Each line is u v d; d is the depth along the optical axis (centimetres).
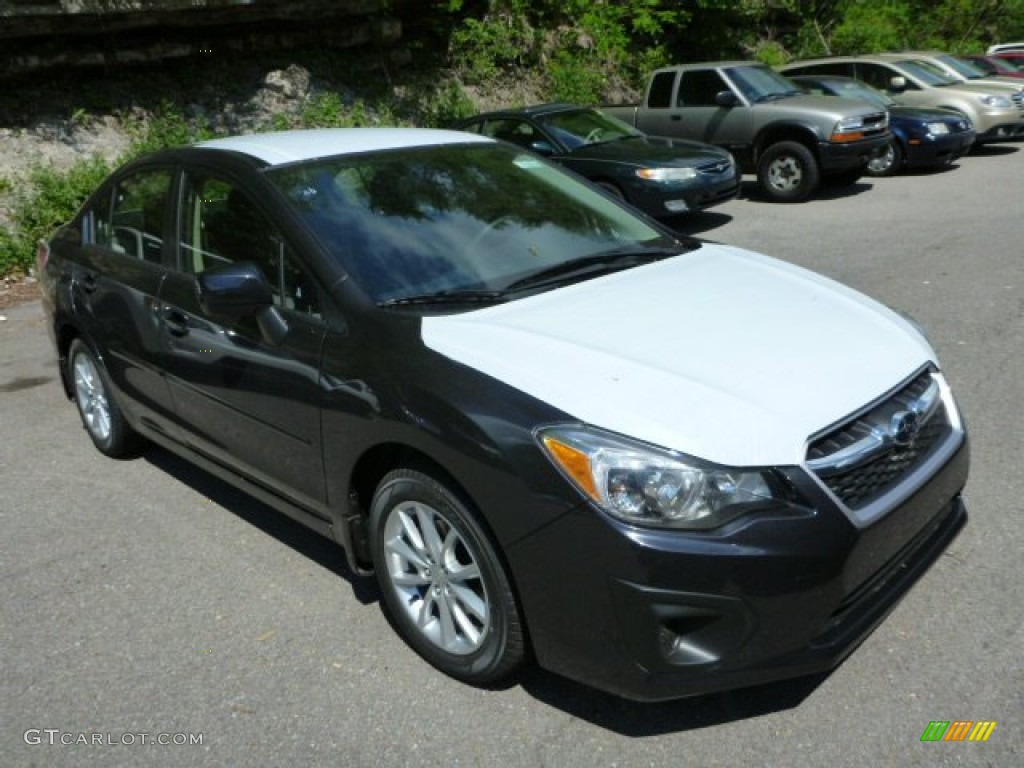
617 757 269
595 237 397
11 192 1035
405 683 308
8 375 666
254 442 364
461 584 298
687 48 2119
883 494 275
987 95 1488
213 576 381
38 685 317
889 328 329
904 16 2617
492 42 1730
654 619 248
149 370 423
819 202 1221
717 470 249
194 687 312
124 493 464
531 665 310
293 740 284
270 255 354
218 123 1306
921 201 1166
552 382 272
